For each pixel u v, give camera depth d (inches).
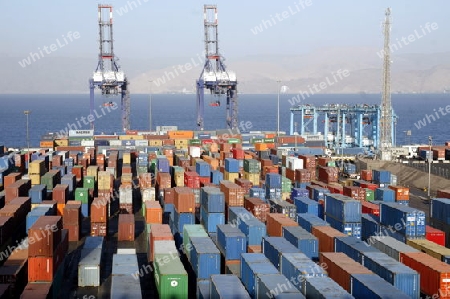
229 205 2844.5
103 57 6579.7
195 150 4564.5
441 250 1987.0
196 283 1892.2
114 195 3651.6
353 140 6309.1
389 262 1743.4
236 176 3732.8
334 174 3900.1
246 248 2044.8
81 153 4840.1
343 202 2463.1
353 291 1620.3
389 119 5329.7
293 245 1959.9
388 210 2390.5
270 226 2412.6
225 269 2037.4
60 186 3122.5
